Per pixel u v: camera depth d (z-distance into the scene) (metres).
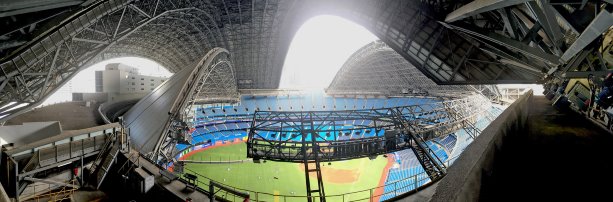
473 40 16.75
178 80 36.12
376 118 22.81
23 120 26.72
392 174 40.69
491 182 2.81
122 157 18.00
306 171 17.73
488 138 3.64
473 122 35.91
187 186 14.67
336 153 20.55
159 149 22.73
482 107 42.41
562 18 6.73
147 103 37.53
